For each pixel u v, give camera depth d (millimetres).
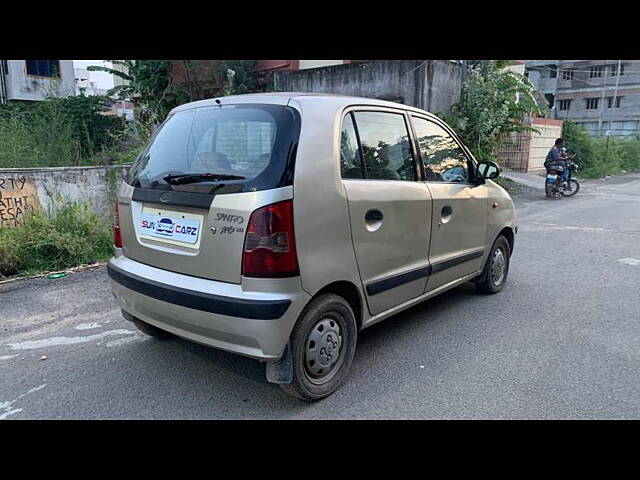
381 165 3521
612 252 7352
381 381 3418
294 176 2789
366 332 4281
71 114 14219
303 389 3012
